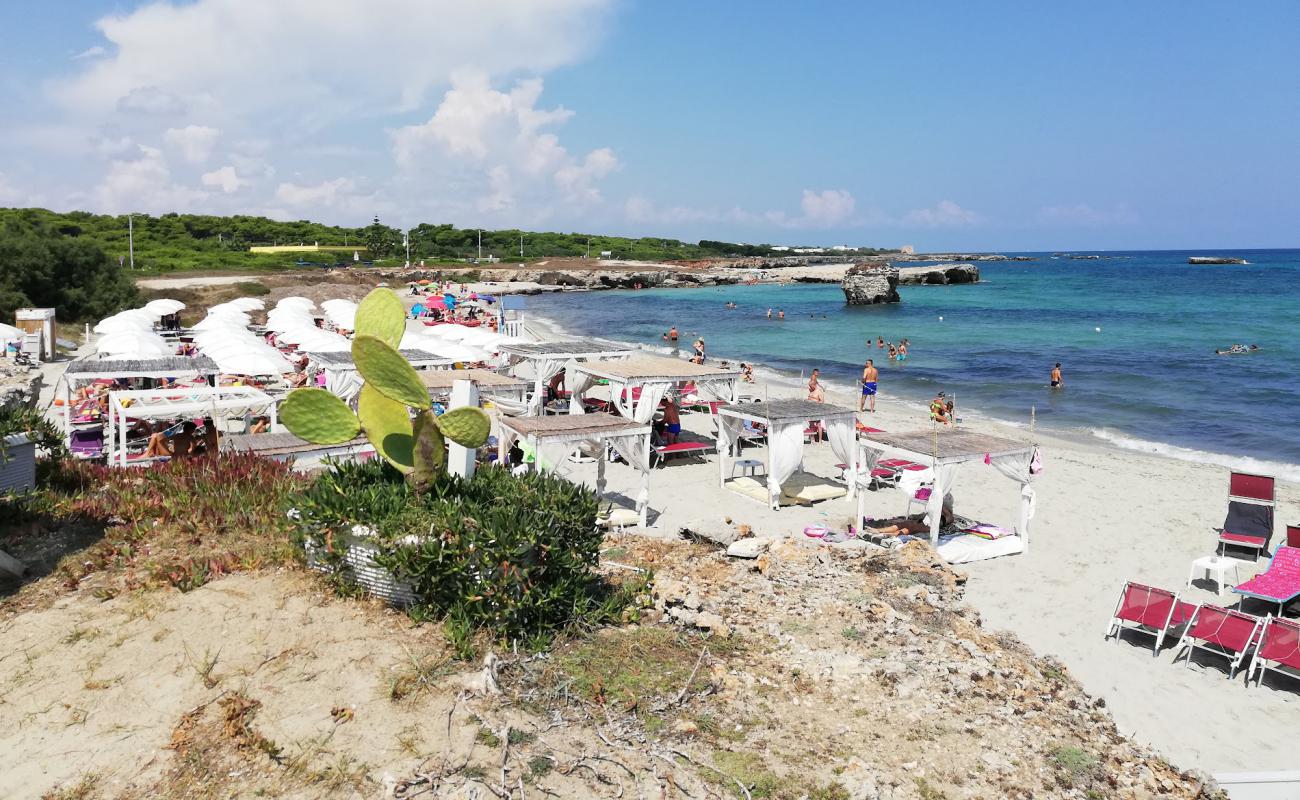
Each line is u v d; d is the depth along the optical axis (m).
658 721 5.54
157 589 6.64
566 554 6.71
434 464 7.04
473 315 55.91
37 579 6.79
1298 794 6.90
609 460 19.09
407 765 4.75
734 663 6.59
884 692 6.34
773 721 5.76
